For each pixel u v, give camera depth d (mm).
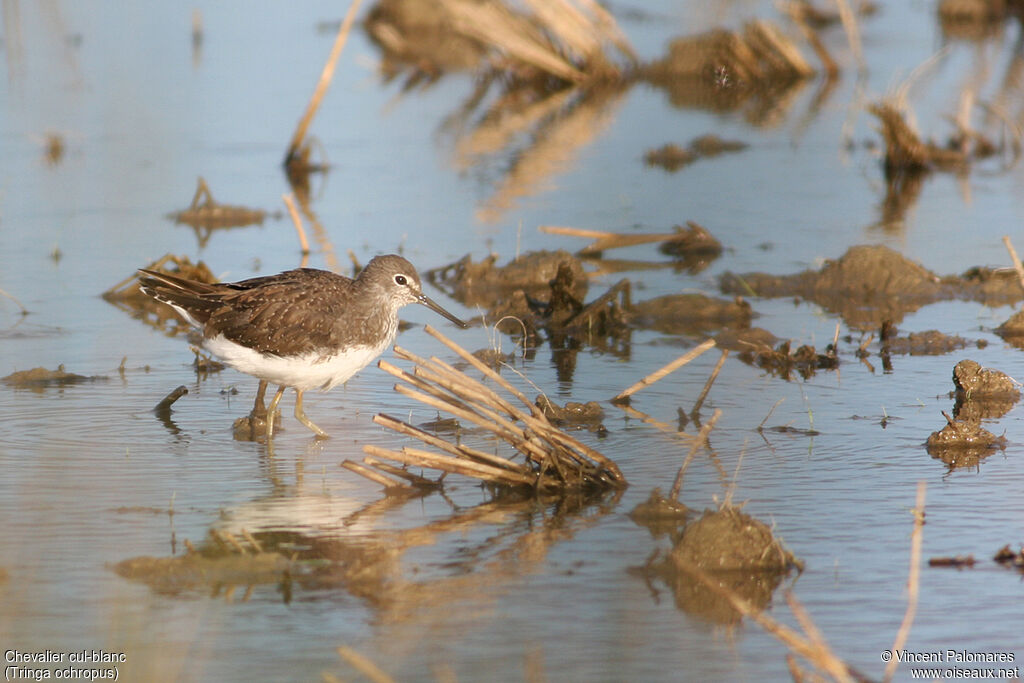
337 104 30438
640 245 20359
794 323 16469
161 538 9797
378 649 8188
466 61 35719
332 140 27188
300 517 10328
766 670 7941
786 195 22938
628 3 41500
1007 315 16547
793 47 33125
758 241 20109
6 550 9492
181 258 17000
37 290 17438
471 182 24000
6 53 33406
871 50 35062
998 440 11938
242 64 33688
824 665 7090
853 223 21031
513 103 31500
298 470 11406
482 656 8102
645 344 15797
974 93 28984
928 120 27406
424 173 24688
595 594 8961
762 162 25516
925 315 16672
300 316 11992
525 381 14156
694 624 8547
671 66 34062
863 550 9562
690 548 9328
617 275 18891
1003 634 8312
